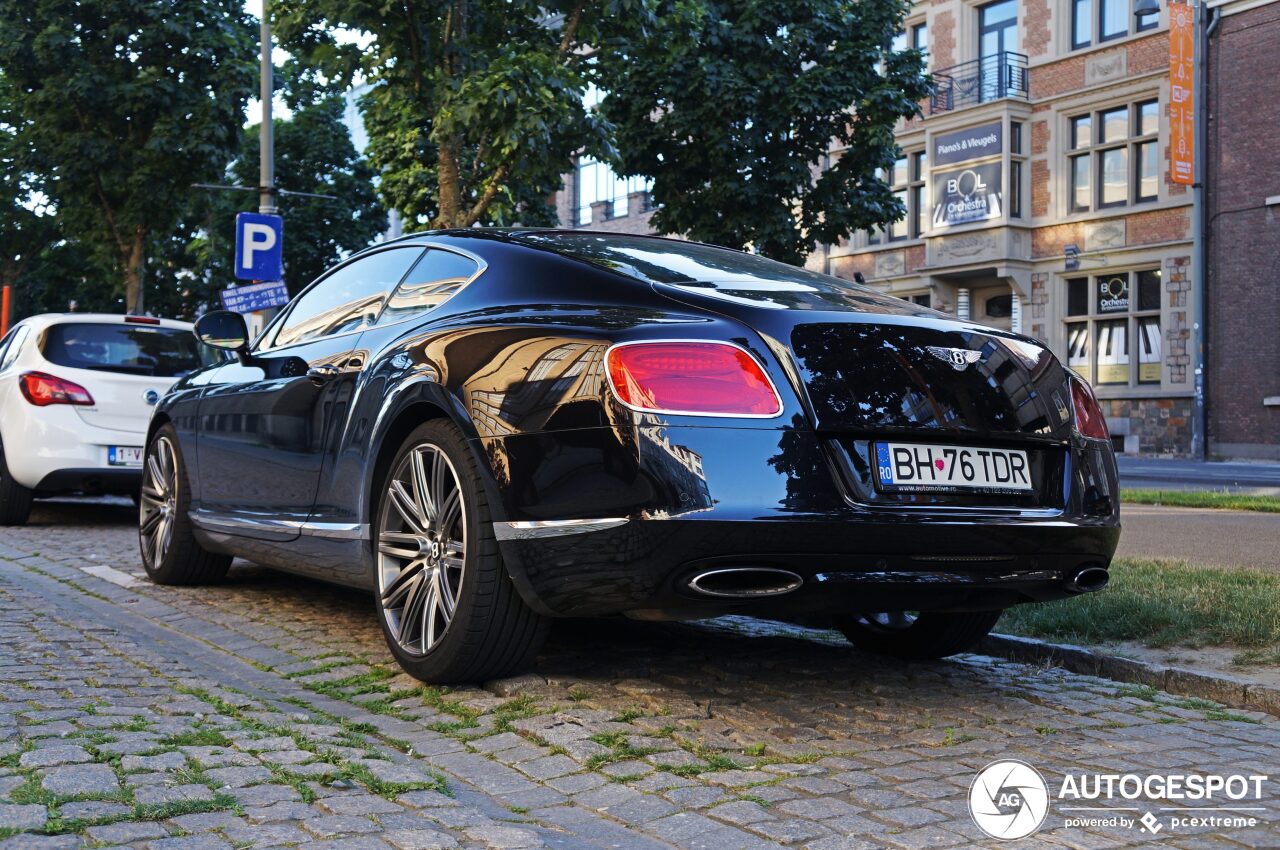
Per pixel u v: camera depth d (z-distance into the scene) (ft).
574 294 12.11
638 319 11.12
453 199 41.19
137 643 14.43
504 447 11.24
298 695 12.44
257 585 19.71
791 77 58.13
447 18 39.50
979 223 92.48
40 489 29.96
